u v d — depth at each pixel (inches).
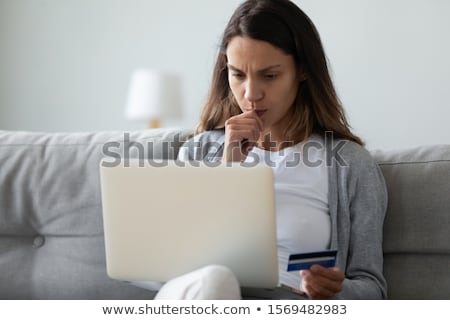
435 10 151.0
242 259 53.4
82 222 73.9
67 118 173.6
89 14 171.6
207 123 74.9
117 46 170.7
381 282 63.1
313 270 54.2
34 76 174.6
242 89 66.1
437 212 66.8
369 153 69.4
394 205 68.5
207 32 165.2
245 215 52.3
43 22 173.8
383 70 154.8
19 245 75.8
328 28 157.6
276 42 64.2
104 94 171.5
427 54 152.0
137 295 72.0
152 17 168.6
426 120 152.9
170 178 53.5
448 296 65.3
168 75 153.1
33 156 75.9
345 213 65.4
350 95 157.0
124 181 54.6
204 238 53.4
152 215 54.4
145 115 151.6
